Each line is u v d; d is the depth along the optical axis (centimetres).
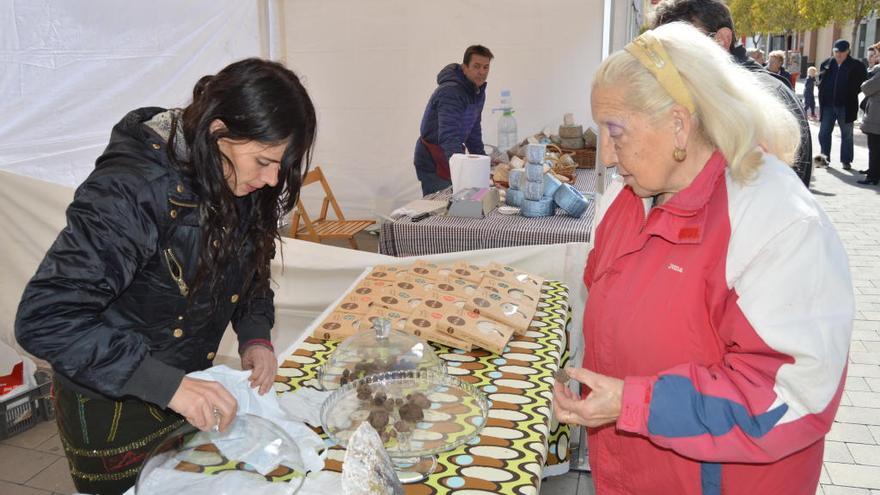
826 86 967
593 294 138
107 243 117
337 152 583
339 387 146
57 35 313
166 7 374
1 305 311
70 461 148
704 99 110
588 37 546
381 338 162
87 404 140
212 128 117
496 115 574
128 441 143
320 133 578
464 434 130
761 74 198
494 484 120
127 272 121
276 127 116
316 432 139
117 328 132
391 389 145
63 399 143
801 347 101
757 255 107
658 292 120
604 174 272
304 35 555
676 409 110
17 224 306
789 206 107
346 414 135
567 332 225
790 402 104
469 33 555
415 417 132
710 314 115
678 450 113
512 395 155
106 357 118
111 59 342
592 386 118
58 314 115
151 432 145
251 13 464
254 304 165
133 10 351
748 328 106
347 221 525
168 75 380
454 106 428
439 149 453
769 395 105
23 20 298
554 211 332
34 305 114
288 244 296
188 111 123
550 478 269
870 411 318
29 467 277
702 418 108
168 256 128
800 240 104
